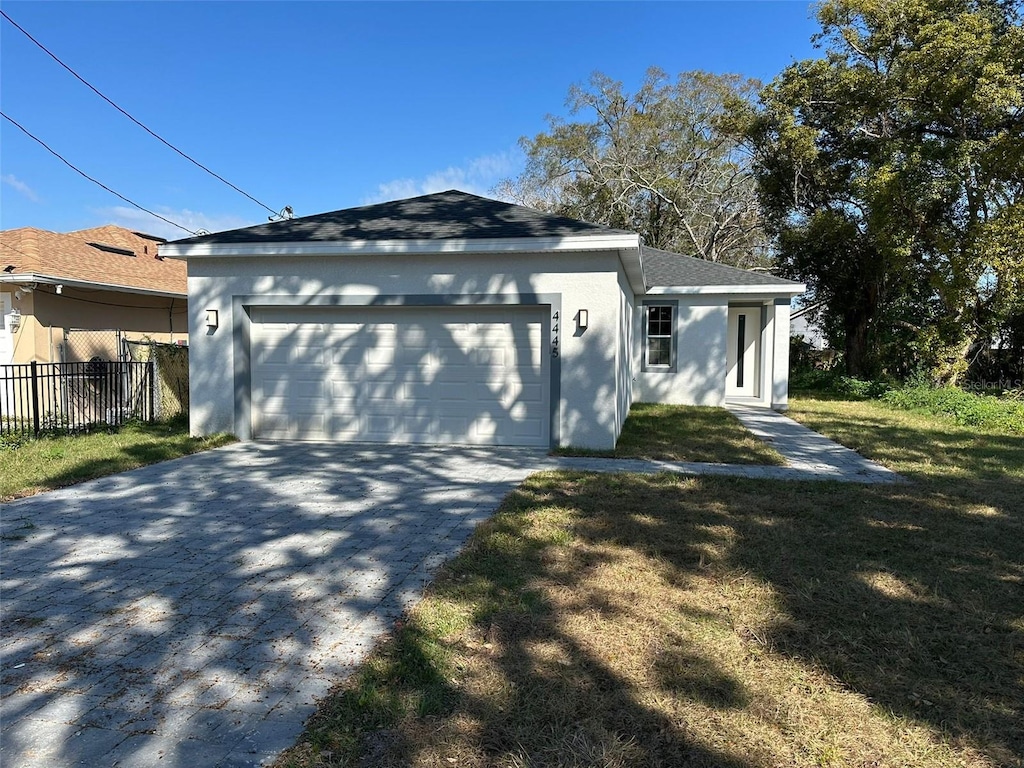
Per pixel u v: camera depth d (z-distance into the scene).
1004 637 3.46
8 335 11.94
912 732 2.64
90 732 2.57
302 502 6.14
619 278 9.23
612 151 33.06
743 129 20.70
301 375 9.60
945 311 17.50
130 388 11.72
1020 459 8.57
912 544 4.98
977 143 13.74
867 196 15.19
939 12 15.30
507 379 9.19
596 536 5.07
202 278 9.48
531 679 2.97
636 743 2.54
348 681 2.95
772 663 3.17
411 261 9.05
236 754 2.44
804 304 24.12
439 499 6.26
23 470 7.25
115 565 4.44
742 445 9.43
